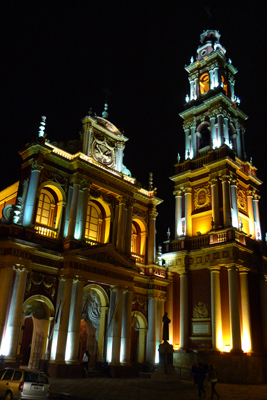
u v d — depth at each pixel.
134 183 31.38
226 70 38.47
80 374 22.84
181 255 31.72
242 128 36.62
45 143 26.20
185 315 29.94
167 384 19.62
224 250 28.77
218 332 27.23
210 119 34.81
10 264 21.50
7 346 20.50
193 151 35.44
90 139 28.78
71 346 22.81
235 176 32.09
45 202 26.05
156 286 30.55
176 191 35.03
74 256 24.11
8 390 12.91
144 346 28.98
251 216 33.56
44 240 24.45
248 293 28.44
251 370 25.34
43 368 22.20
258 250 31.84
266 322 29.72
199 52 40.28
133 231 32.03
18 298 21.41
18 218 23.09
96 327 26.95
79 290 24.05
